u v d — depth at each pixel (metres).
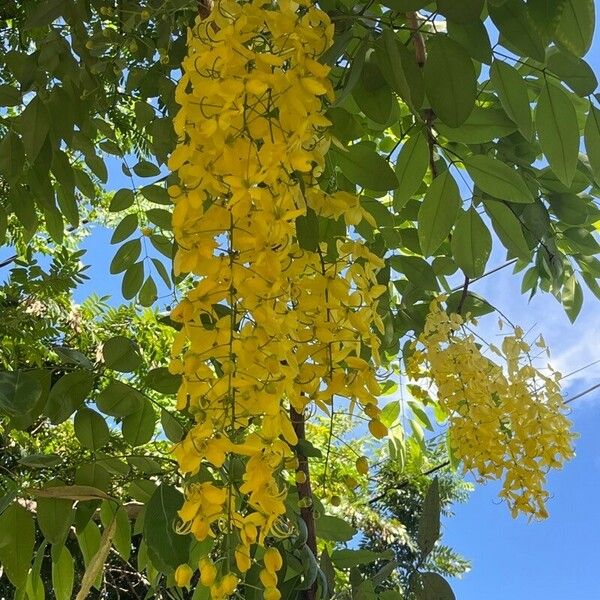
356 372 0.49
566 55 0.63
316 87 0.45
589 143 0.72
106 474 0.72
